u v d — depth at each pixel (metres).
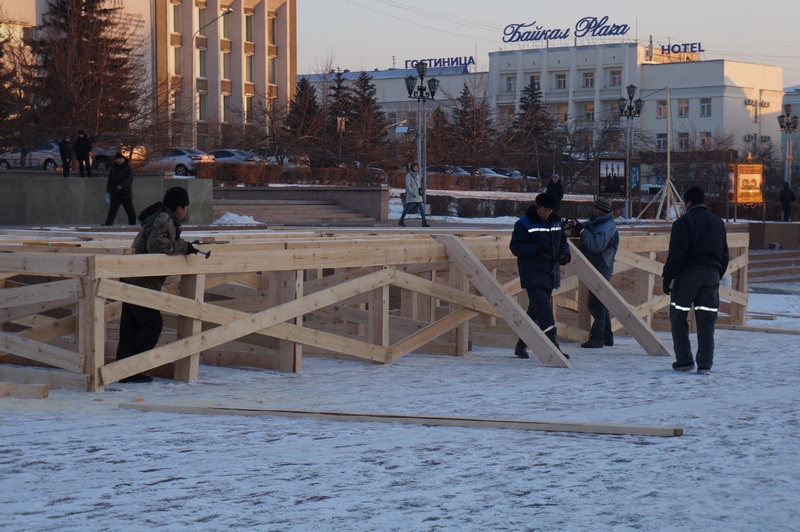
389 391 12.23
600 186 61.09
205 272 12.80
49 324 12.72
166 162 65.88
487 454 8.45
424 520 6.47
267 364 14.32
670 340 19.89
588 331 18.89
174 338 13.84
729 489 7.39
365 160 83.62
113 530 6.16
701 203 14.48
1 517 6.42
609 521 6.52
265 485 7.32
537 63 163.88
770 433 9.53
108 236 18.14
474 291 18.17
